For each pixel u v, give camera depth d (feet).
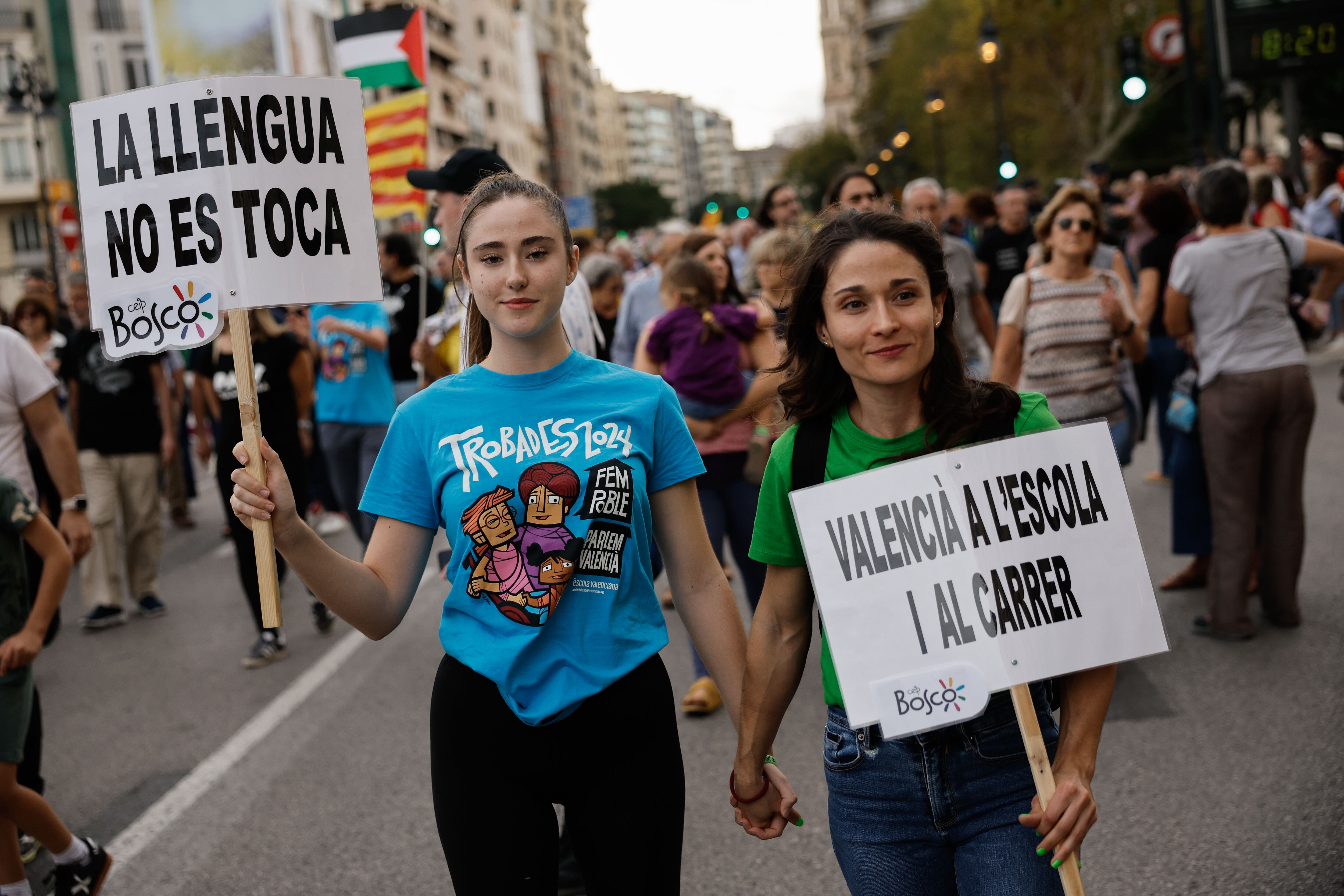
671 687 8.34
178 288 8.82
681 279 17.34
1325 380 42.83
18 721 11.35
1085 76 150.92
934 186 23.25
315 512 35.94
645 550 8.36
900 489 7.32
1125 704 16.33
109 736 18.70
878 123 246.68
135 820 15.16
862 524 7.31
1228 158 46.16
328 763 16.62
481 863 7.97
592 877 8.16
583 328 12.80
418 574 8.54
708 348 17.10
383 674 20.88
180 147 8.84
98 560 26.27
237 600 27.99
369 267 9.21
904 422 7.75
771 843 13.20
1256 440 18.29
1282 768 13.76
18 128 168.66
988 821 7.51
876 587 7.27
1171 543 22.26
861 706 7.16
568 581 7.98
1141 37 142.00
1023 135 166.30
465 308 9.55
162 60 75.36
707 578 8.68
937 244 7.47
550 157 401.70
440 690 8.14
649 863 8.07
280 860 13.64
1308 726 14.87
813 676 18.79
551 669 7.95
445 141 248.93
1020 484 7.37
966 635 7.21
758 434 17.11
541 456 8.13
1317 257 18.20
